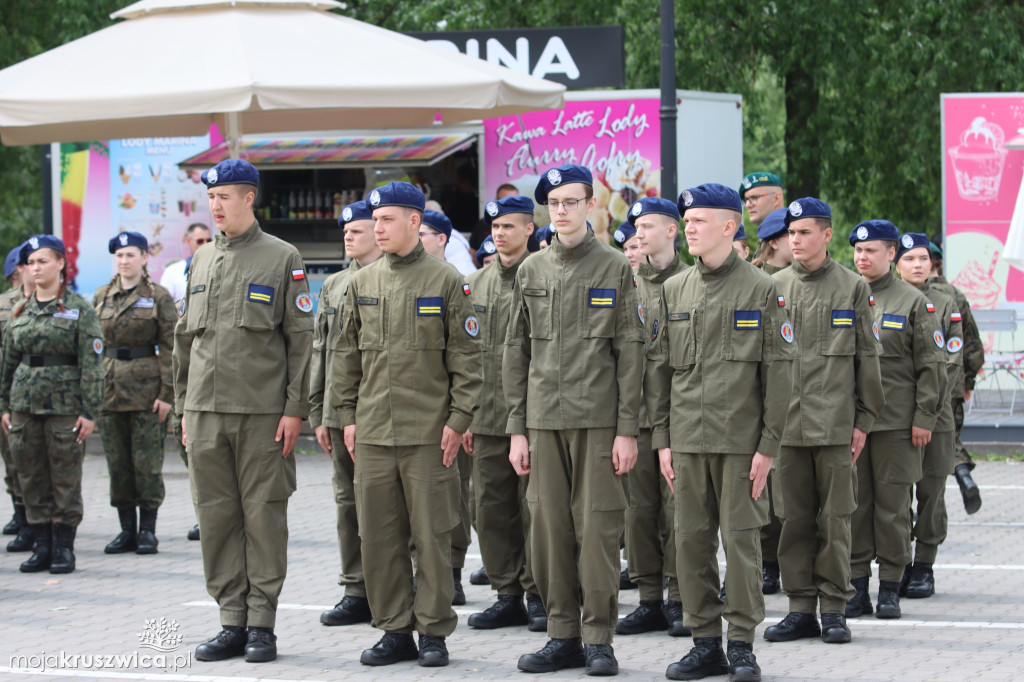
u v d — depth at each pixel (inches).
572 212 260.2
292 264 277.0
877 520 317.1
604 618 258.8
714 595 260.1
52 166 652.7
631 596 339.9
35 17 858.8
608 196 630.5
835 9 785.6
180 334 279.6
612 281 260.5
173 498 499.5
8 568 381.4
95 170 649.6
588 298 260.2
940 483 338.6
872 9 803.4
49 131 522.6
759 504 255.8
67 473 373.7
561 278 262.4
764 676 257.6
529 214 315.3
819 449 291.4
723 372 256.1
